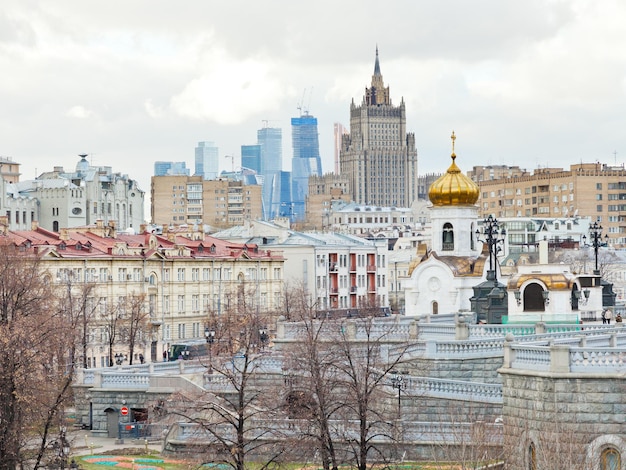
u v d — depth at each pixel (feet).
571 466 330.95
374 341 447.01
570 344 370.12
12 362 436.35
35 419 460.55
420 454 406.21
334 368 425.28
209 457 394.73
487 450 368.89
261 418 431.84
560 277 600.39
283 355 451.94
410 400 432.25
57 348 538.88
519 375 348.59
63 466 429.79
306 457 392.68
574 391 336.49
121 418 527.81
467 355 455.63
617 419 333.62
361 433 374.43
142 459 460.14
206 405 421.59
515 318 603.26
